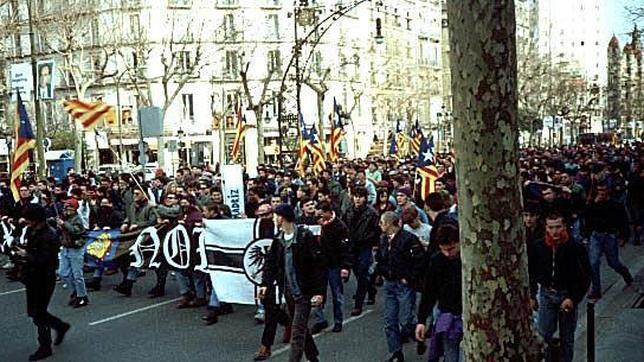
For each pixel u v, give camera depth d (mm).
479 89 3574
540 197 11586
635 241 17547
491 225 3635
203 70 60906
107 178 22312
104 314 11867
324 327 10430
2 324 11445
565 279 7062
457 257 6551
